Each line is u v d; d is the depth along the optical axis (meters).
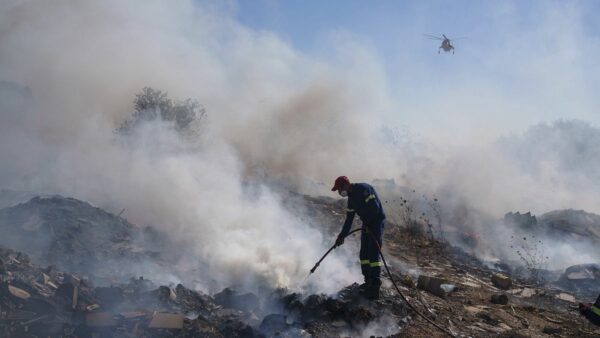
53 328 4.54
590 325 7.11
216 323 5.53
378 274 6.40
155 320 5.00
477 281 9.11
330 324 5.74
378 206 6.54
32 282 5.14
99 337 4.66
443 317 6.47
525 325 6.71
